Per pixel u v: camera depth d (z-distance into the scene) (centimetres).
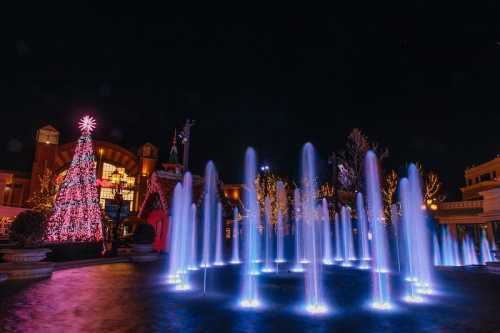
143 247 1833
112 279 1136
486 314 685
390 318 649
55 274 1240
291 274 1353
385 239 2689
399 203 2755
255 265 1767
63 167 4522
